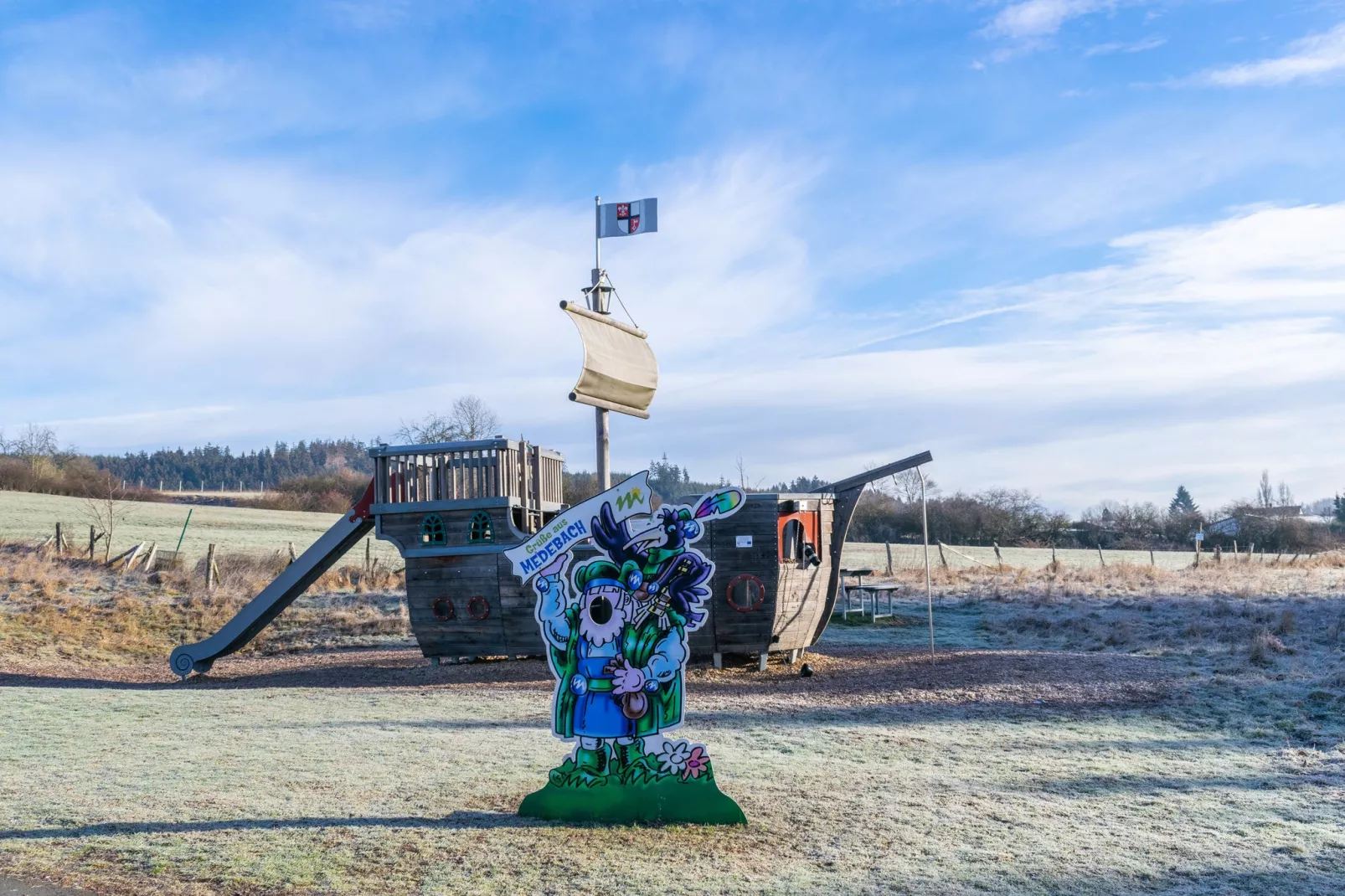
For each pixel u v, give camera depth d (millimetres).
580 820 7453
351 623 23125
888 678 15305
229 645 17812
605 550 7906
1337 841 7086
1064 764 9656
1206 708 12359
